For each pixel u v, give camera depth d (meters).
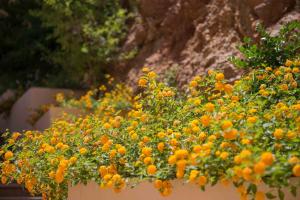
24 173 4.34
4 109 11.11
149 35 8.83
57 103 9.12
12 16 12.85
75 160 3.79
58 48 11.51
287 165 2.56
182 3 8.19
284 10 6.44
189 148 3.26
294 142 2.90
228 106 3.49
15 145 4.68
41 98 9.47
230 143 2.83
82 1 9.24
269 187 2.71
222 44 7.11
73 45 9.27
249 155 2.53
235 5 7.08
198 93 4.22
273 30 6.30
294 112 3.16
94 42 9.27
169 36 8.43
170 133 3.59
